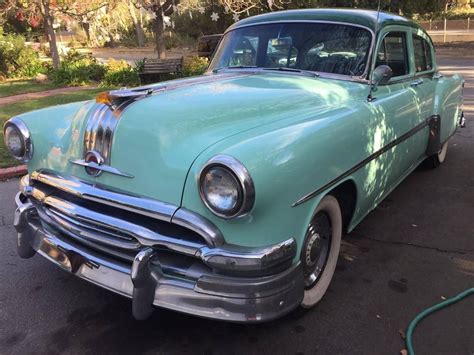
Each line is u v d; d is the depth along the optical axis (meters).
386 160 3.85
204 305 2.43
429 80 5.27
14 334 3.01
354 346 2.88
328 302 3.32
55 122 3.31
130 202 2.59
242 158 2.30
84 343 2.93
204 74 4.27
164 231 2.52
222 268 2.36
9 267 3.83
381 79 3.77
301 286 2.62
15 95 13.24
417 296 3.39
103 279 2.73
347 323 3.09
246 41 4.36
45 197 3.05
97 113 2.90
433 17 37.38
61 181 2.95
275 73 3.99
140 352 2.85
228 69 4.30
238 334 3.00
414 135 4.58
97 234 2.78
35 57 19.48
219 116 2.86
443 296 3.39
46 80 16.62
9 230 4.56
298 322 3.11
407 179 5.94
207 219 2.41
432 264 3.84
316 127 2.86
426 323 3.09
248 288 2.38
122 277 2.66
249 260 2.35
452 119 6.00
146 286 2.50
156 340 2.95
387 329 3.03
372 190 3.65
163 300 2.51
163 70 14.10
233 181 2.25
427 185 5.69
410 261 3.89
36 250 3.14
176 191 2.51
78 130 2.99
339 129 3.02
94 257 2.79
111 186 2.76
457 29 38.09
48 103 11.48
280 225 2.49
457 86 6.12
